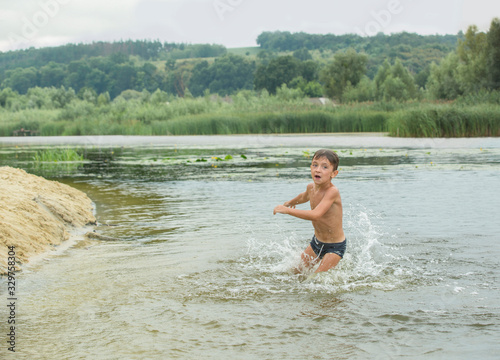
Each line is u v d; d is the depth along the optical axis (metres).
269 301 3.40
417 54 112.38
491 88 43.62
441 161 14.16
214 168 14.06
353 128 34.34
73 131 44.62
